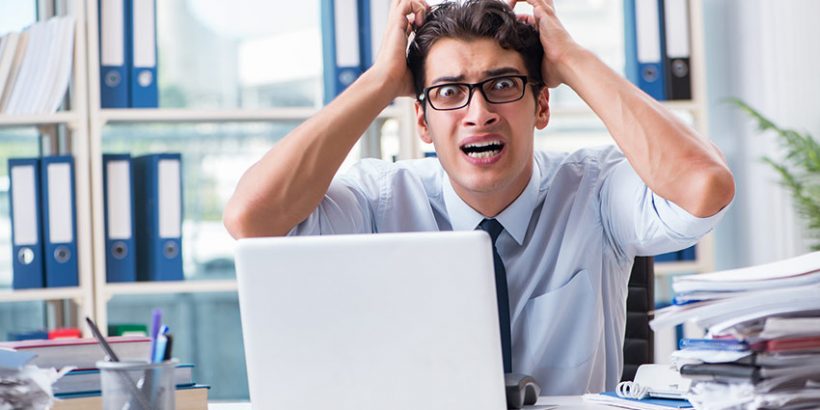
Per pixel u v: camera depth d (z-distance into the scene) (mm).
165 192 2711
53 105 2732
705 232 1610
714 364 1152
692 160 1559
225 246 3162
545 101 1762
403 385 1153
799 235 3008
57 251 2701
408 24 1774
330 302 1150
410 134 2830
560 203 1800
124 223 2740
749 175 3160
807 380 1115
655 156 1581
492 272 1126
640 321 1897
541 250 1776
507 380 1322
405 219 1843
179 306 3164
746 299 1129
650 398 1340
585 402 1370
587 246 1783
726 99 3006
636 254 1819
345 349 1155
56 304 3035
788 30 3020
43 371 1243
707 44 3373
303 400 1172
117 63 2760
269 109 2822
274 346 1167
